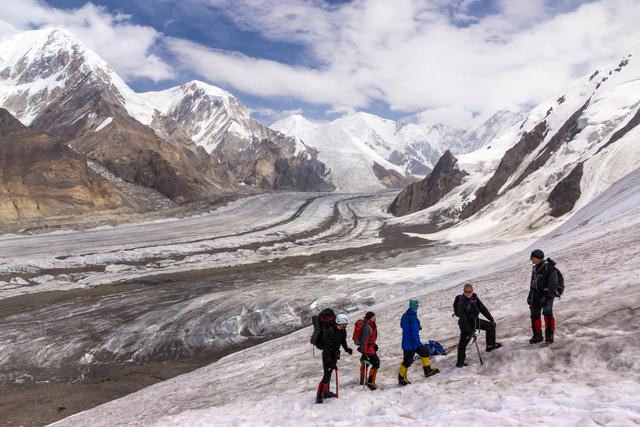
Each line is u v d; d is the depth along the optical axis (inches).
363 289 1649.9
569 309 401.7
